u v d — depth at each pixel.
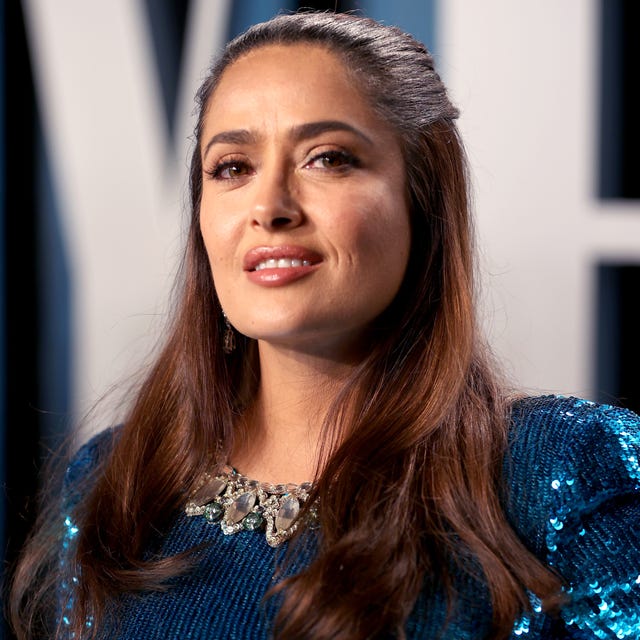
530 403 3.88
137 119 7.65
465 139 7.05
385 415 3.81
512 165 6.99
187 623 3.67
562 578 3.44
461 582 3.44
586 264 6.93
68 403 7.73
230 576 3.74
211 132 3.93
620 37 7.01
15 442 7.80
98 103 7.73
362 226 3.67
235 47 4.07
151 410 4.41
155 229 7.60
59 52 7.76
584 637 3.42
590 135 6.91
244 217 3.75
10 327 7.82
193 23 7.53
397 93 3.92
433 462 3.65
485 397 3.88
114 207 7.69
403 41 4.09
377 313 3.81
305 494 3.83
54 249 7.80
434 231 4.01
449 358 3.86
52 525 4.85
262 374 4.12
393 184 3.83
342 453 3.73
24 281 7.81
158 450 4.31
